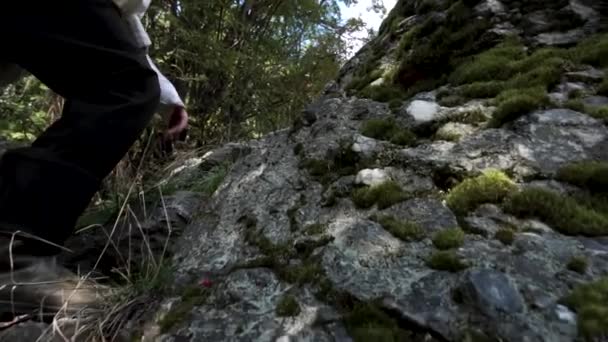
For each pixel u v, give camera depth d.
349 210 1.13
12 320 1.12
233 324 0.94
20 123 3.06
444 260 0.89
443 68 1.57
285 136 1.69
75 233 1.73
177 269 1.22
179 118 1.67
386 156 1.24
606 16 1.45
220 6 4.15
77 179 1.15
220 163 2.19
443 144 1.20
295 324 0.89
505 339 0.75
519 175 1.05
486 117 1.24
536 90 1.26
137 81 1.26
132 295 1.17
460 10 1.64
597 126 1.13
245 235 1.23
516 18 1.56
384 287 0.88
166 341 0.96
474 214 1.00
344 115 1.51
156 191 1.94
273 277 1.03
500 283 0.82
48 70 1.26
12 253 1.12
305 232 1.11
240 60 4.11
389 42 1.88
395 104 1.47
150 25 3.58
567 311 0.77
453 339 0.77
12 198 1.13
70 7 1.22
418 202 1.07
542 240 0.91
